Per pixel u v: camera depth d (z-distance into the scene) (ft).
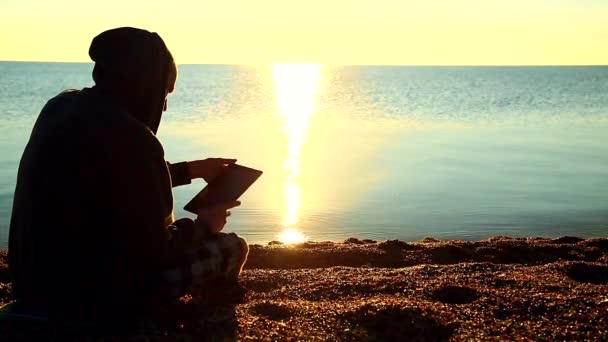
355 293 14.79
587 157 79.71
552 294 14.15
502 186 58.49
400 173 66.54
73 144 10.00
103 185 10.00
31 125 117.50
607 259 21.03
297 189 56.90
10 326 10.40
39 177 10.11
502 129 123.85
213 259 11.37
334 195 53.88
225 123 136.56
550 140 102.01
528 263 21.35
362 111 187.62
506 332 11.89
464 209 48.47
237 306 12.92
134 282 10.41
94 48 10.64
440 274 17.10
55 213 10.08
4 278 17.06
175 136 105.09
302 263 20.63
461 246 22.94
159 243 10.36
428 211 47.75
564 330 11.89
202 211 11.62
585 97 275.80
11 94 259.39
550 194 54.49
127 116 10.23
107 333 10.50
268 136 106.52
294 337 11.43
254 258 20.80
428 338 11.82
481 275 16.44
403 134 112.78
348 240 26.84
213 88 407.23
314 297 14.47
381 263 20.81
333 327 12.05
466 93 334.03
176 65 11.32
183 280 10.91
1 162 68.39
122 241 10.19
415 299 14.23
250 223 43.52
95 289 10.28
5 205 46.91
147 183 10.15
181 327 11.35
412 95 316.60
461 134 112.88
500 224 43.83
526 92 340.80
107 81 10.60
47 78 508.12
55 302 10.34
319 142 98.12
